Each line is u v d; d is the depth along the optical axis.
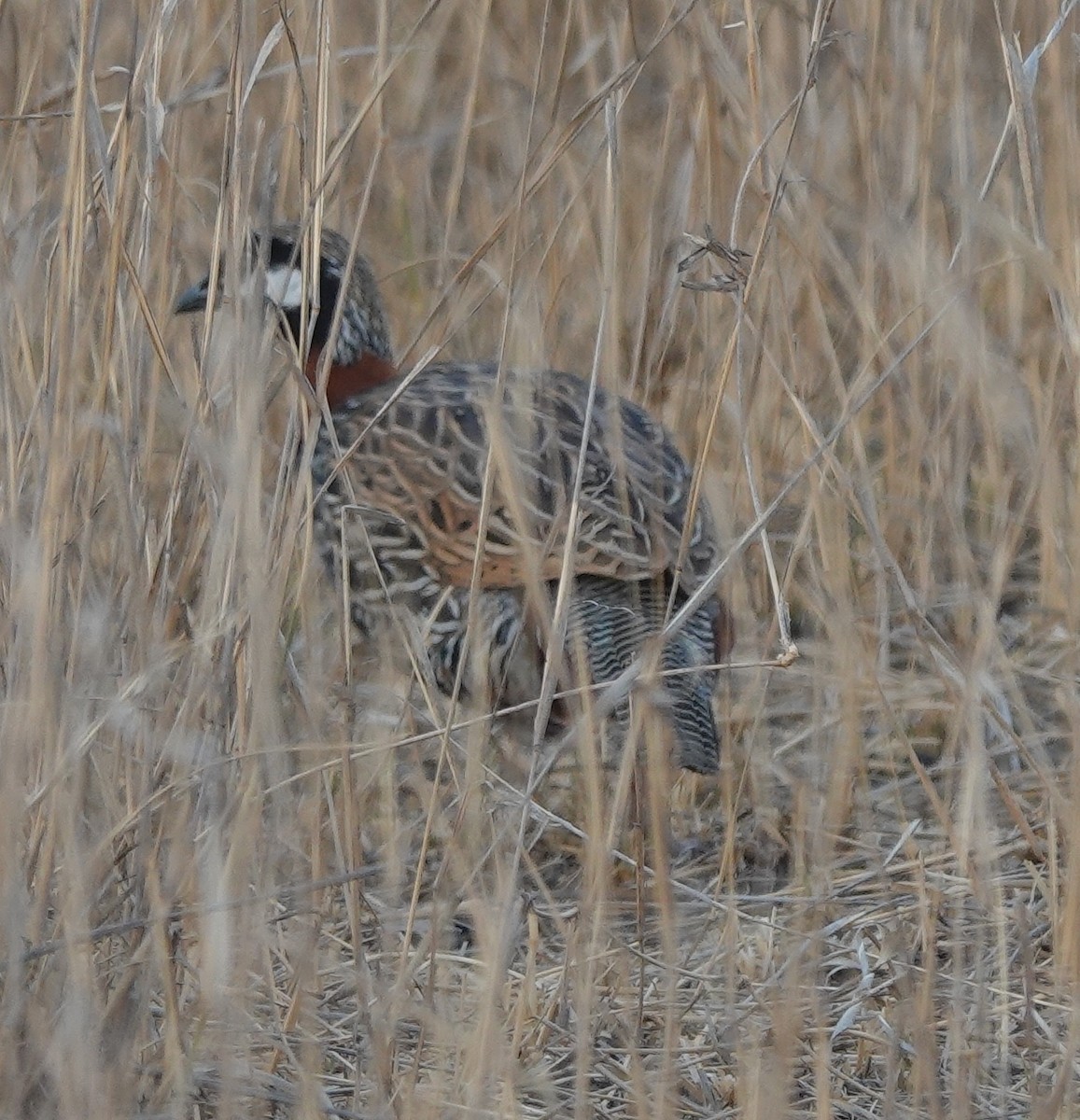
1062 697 12.18
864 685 13.95
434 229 18.80
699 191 15.87
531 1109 10.43
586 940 10.37
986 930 11.47
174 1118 9.19
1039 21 16.97
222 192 11.42
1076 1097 10.13
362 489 14.52
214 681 10.38
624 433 14.64
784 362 15.55
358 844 10.89
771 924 11.62
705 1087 10.60
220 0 17.16
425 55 19.06
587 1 18.38
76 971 8.82
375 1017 9.91
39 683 9.28
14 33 16.16
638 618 13.52
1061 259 13.70
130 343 11.16
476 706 11.79
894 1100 9.84
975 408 15.08
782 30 17.03
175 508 11.03
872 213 14.24
